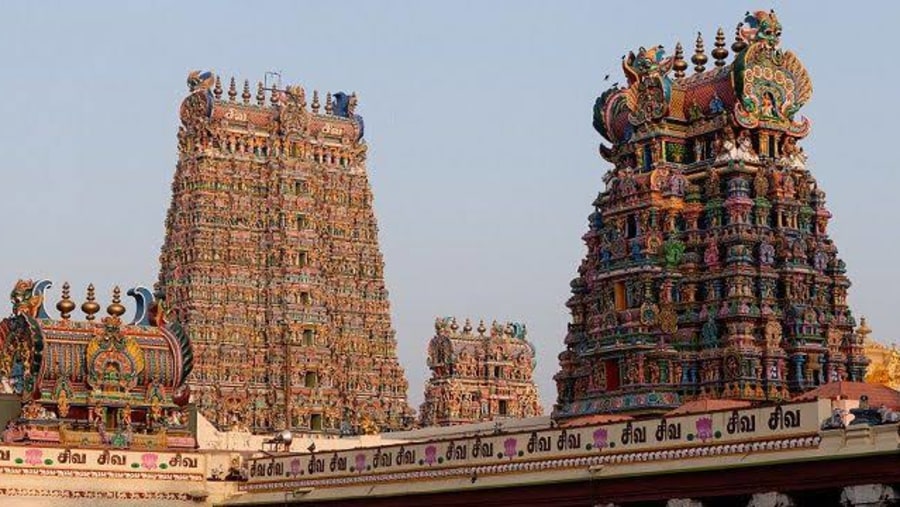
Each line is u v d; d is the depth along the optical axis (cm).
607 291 11119
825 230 11100
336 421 18825
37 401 9250
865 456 5659
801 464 5900
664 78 11088
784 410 6047
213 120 18825
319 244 19225
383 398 19362
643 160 11181
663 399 10569
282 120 19225
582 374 11388
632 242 10938
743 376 10400
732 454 6219
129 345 9569
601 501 6738
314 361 18775
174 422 9612
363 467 8206
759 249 10700
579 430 6962
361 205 19712
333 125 19750
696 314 10756
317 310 18925
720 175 10856
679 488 6397
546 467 7088
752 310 10550
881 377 13862
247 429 17238
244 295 18538
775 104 11019
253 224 18800
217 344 18238
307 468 8638
